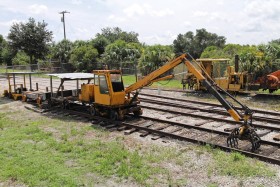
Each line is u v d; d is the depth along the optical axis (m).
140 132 11.82
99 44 49.09
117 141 10.82
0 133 12.02
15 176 7.92
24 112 16.11
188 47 81.44
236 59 22.25
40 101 17.38
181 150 9.70
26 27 44.62
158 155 9.36
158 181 7.66
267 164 8.48
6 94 21.64
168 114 15.13
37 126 13.04
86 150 9.93
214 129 11.80
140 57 37.25
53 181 7.63
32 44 44.62
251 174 7.85
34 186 7.43
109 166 8.49
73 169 8.40
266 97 20.22
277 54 26.06
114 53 40.28
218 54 38.84
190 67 11.53
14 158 9.20
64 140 10.99
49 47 46.94
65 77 15.09
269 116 14.63
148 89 25.38
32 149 10.07
